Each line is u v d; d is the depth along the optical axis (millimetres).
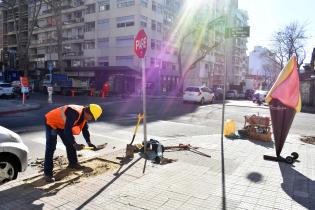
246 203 4574
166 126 13469
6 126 12086
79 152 7809
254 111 22562
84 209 4266
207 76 66438
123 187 5117
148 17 49250
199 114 18781
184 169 6211
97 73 45188
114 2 50031
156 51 51000
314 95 34656
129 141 9750
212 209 4340
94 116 5441
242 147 8578
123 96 34562
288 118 7062
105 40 51875
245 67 109062
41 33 66438
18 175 5977
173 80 53125
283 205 4535
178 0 56344
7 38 77438
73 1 57906
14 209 4227
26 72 50781
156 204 4465
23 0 56781
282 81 7199
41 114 16531
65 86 37688
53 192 4836
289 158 6969
